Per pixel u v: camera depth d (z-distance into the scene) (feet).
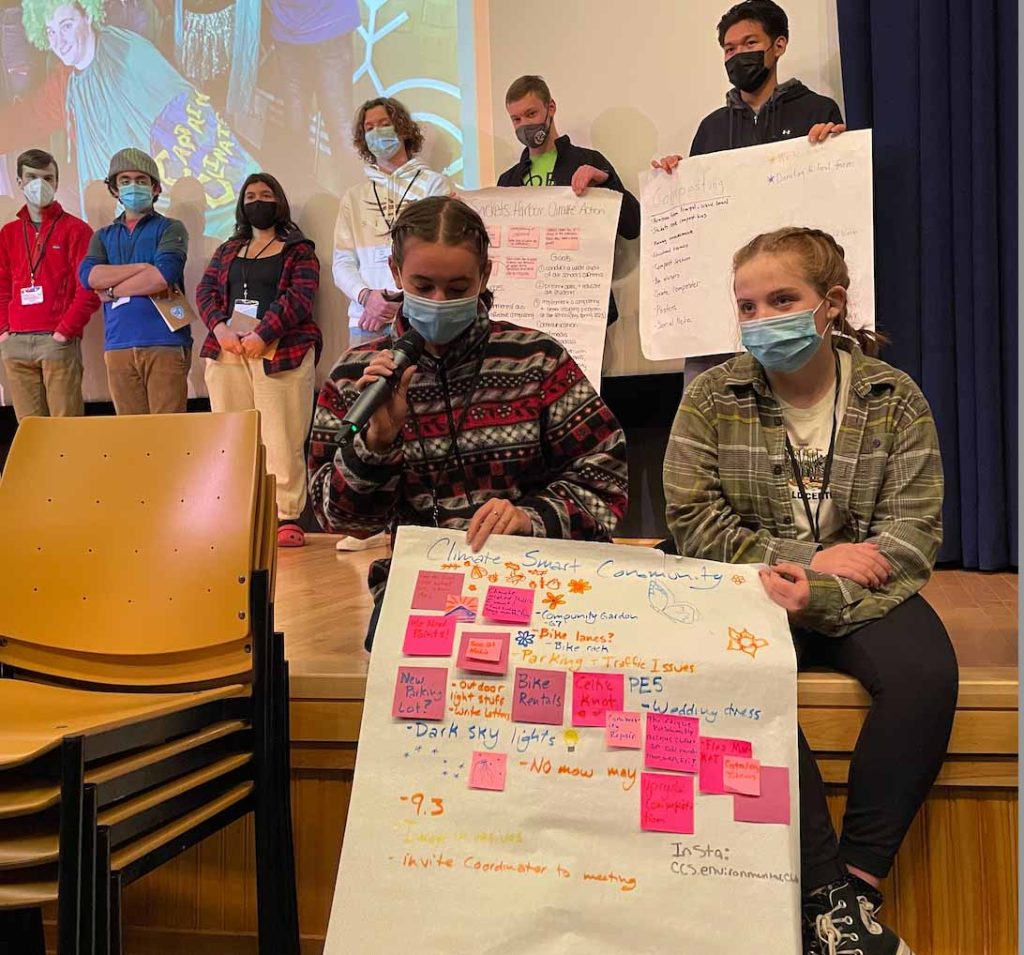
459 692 4.26
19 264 13.19
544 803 4.06
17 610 4.67
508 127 11.99
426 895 3.97
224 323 12.01
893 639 4.40
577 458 5.22
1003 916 4.51
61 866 3.19
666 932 3.83
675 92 11.23
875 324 9.08
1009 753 4.44
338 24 12.58
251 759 4.27
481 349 5.16
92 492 4.76
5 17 13.82
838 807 4.57
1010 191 8.64
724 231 9.24
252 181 12.07
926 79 8.89
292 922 4.39
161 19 13.26
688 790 4.02
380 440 4.68
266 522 4.62
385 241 11.62
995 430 8.73
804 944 4.02
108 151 13.60
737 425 5.08
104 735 3.36
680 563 4.52
